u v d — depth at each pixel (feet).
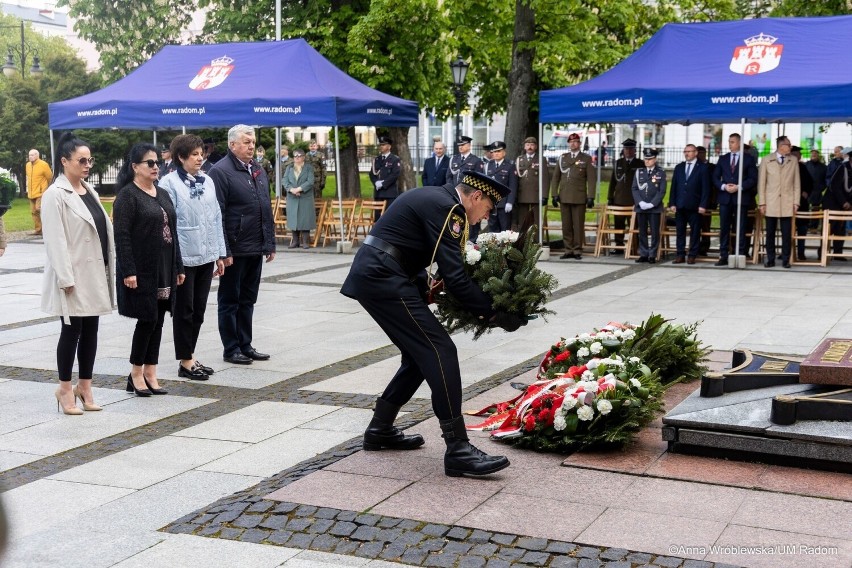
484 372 25.11
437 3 73.61
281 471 17.38
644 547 13.29
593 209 57.93
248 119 55.47
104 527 14.80
